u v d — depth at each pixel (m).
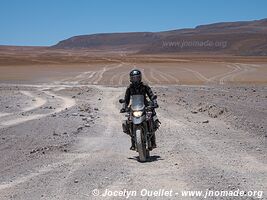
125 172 9.13
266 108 21.02
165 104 24.86
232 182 8.10
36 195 7.53
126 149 12.02
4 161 10.53
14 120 18.44
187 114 20.03
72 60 119.44
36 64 98.75
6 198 7.40
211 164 9.70
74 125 16.81
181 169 9.31
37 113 21.20
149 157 10.79
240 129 15.09
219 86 42.47
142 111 10.45
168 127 15.97
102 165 9.84
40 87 43.12
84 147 12.32
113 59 130.25
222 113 19.25
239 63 96.94
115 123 17.45
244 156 10.52
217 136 13.73
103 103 26.52
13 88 41.62
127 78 55.44
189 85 44.34
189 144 12.38
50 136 14.27
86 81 51.88
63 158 10.72
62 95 33.31
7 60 116.06
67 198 7.31
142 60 119.19
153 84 46.22
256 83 47.09
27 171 9.37
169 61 110.50
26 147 12.39
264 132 14.07
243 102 24.84
